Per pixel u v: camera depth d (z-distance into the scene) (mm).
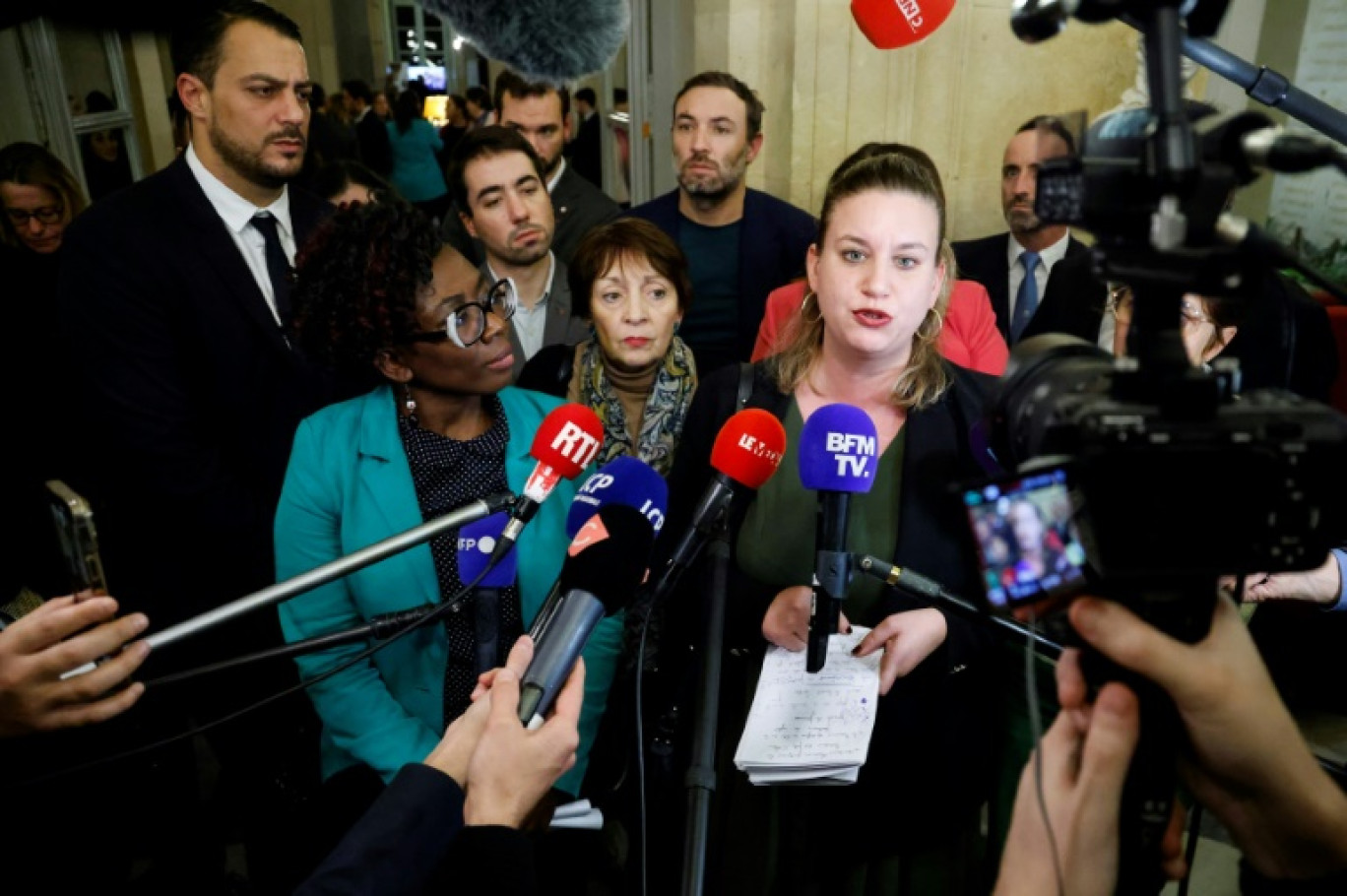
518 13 1082
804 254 3088
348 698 1515
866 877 1561
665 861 1659
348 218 1497
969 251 3070
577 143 8914
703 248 3113
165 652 2244
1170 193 636
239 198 2287
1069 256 2125
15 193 2643
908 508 1526
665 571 1353
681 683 1578
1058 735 721
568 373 2266
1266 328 900
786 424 1641
